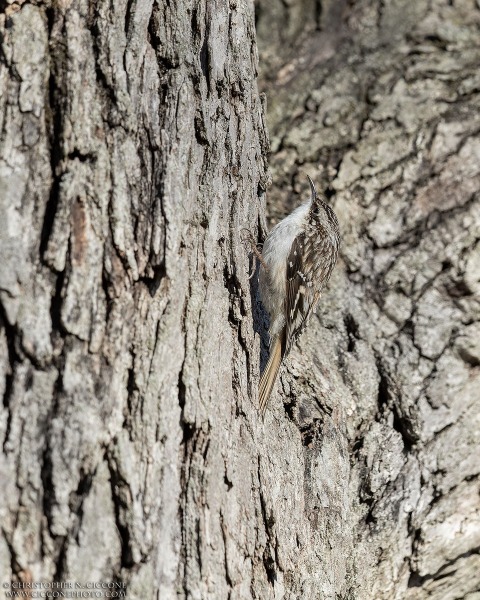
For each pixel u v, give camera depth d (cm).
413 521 378
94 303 273
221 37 336
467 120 484
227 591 284
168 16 311
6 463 253
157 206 291
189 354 289
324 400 375
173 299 288
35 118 281
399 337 420
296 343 399
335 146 491
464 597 409
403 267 437
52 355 264
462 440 396
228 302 324
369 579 368
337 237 415
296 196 475
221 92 335
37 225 273
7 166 273
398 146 478
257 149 369
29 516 253
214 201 319
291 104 520
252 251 349
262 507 308
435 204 454
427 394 402
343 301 432
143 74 301
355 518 374
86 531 257
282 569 312
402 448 392
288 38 564
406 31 549
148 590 263
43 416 259
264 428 327
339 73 531
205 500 283
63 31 289
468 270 430
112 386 269
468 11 561
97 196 281
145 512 267
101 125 289
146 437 272
